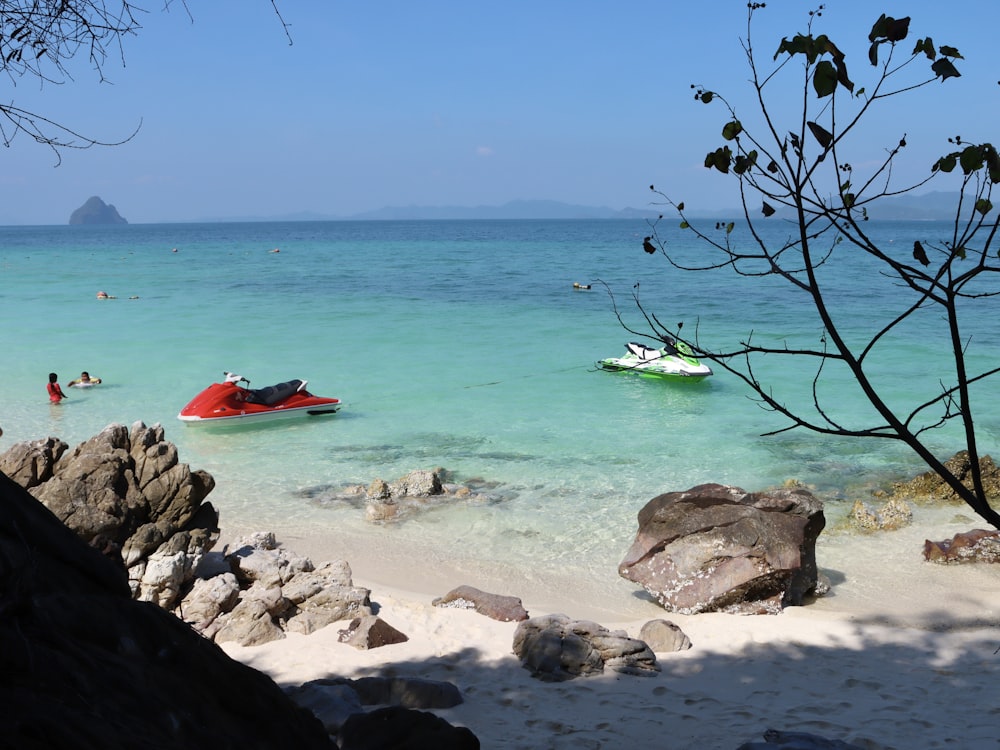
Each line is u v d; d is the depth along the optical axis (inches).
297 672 341.4
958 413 139.5
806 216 134.6
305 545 514.0
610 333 1323.8
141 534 389.4
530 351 1163.9
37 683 90.3
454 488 611.8
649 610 435.8
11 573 100.1
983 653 367.9
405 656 357.7
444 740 202.5
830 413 818.2
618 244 4955.7
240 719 112.8
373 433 760.3
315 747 122.1
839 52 126.4
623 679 339.6
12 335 1298.0
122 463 394.9
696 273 2586.1
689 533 439.8
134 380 971.3
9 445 708.7
